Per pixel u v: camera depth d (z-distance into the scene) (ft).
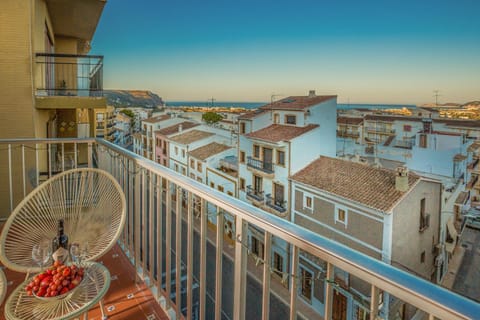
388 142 67.67
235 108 168.14
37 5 18.35
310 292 28.66
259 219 3.61
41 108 18.06
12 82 16.66
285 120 53.98
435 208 36.88
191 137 75.56
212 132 79.46
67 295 4.86
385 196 32.99
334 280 2.99
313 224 40.01
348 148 71.41
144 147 97.86
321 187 38.52
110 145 9.59
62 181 7.41
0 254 5.85
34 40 17.21
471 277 39.45
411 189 32.68
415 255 34.37
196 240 41.63
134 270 8.13
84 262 5.87
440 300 1.89
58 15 23.21
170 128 88.28
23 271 5.76
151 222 7.18
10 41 16.56
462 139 50.03
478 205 52.70
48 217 7.09
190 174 69.41
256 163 51.16
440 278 38.81
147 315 6.50
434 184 35.96
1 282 5.17
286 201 44.93
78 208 7.25
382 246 31.55
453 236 43.14
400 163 58.18
